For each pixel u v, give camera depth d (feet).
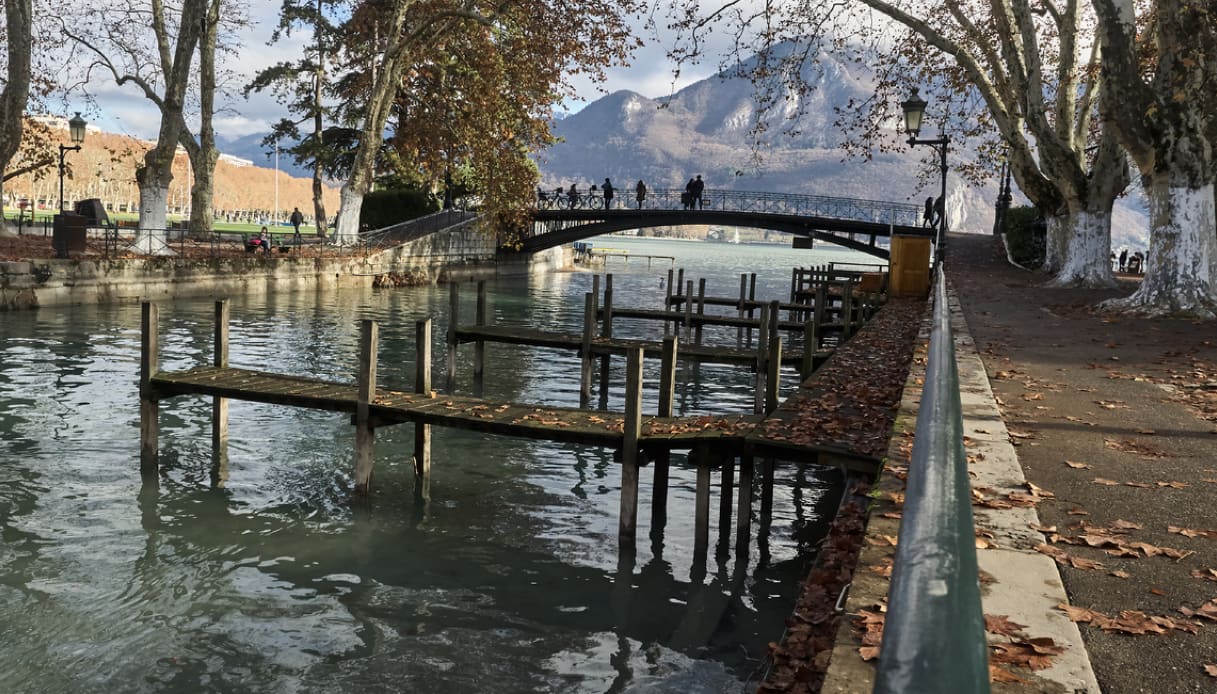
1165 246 59.93
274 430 49.29
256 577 29.81
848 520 22.59
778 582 31.45
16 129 98.89
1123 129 61.36
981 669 2.93
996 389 30.96
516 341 66.90
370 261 146.51
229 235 165.78
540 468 44.52
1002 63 100.89
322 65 185.78
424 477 40.68
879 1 88.12
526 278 203.72
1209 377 34.40
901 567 3.97
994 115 96.48
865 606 12.20
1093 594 12.84
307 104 188.96
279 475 41.42
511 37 136.36
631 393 33.27
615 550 33.83
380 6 171.63
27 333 76.18
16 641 24.58
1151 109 58.59
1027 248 125.90
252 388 40.16
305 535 34.09
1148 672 10.40
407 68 144.15
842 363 45.70
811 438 31.04
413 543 33.63
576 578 30.91
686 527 36.88
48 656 23.82
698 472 33.50
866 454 28.68
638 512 38.68
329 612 27.27
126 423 49.08
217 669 23.53
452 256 174.60
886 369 44.01
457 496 39.50
